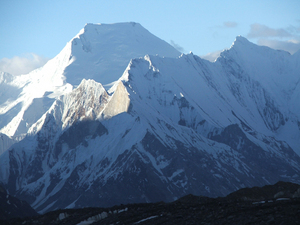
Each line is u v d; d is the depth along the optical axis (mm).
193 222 34469
